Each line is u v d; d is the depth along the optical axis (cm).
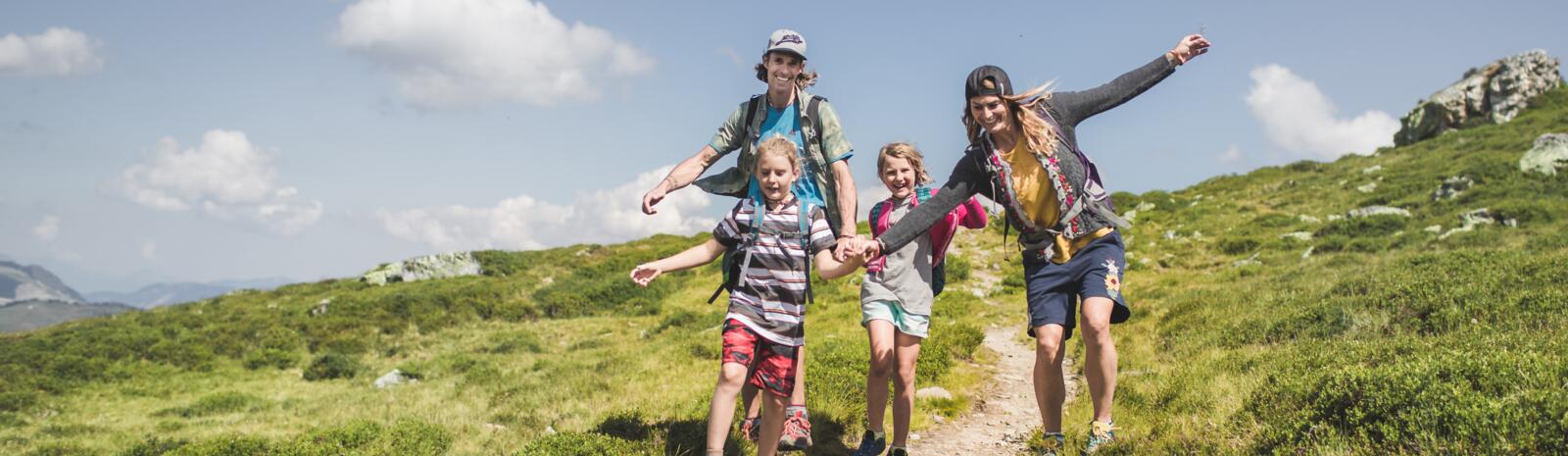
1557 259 987
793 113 484
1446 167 3206
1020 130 414
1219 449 434
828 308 1988
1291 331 941
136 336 2472
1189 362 876
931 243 493
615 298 2828
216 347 2431
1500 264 1057
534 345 2214
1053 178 410
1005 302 1928
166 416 1750
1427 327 819
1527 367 423
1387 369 451
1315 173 4019
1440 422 369
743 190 510
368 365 2238
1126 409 652
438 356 2169
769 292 438
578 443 527
